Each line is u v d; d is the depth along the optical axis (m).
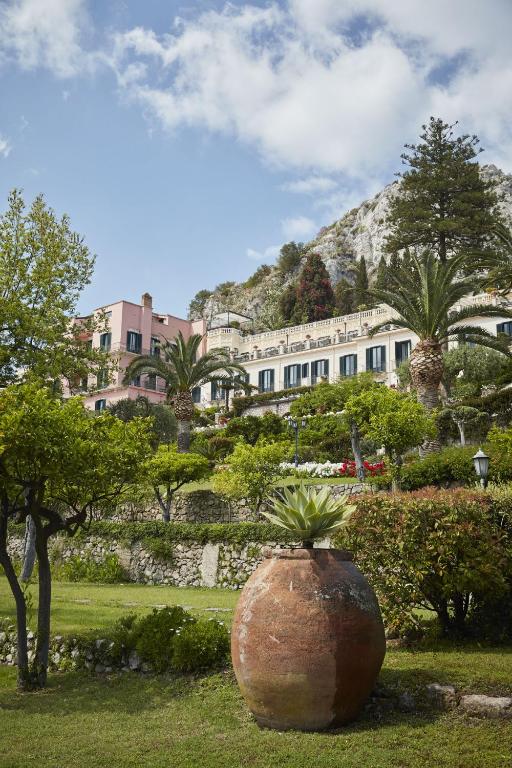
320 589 5.20
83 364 18.45
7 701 6.94
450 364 36.44
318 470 28.28
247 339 63.91
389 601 7.23
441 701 5.36
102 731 5.64
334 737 4.93
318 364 53.50
